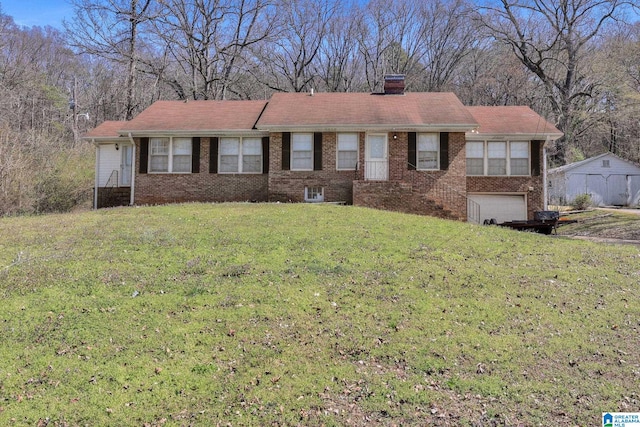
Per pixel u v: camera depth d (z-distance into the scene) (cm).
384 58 4106
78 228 1059
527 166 1812
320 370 443
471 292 670
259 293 641
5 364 440
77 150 2742
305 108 1841
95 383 413
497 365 453
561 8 3259
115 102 3853
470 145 1827
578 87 3438
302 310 588
